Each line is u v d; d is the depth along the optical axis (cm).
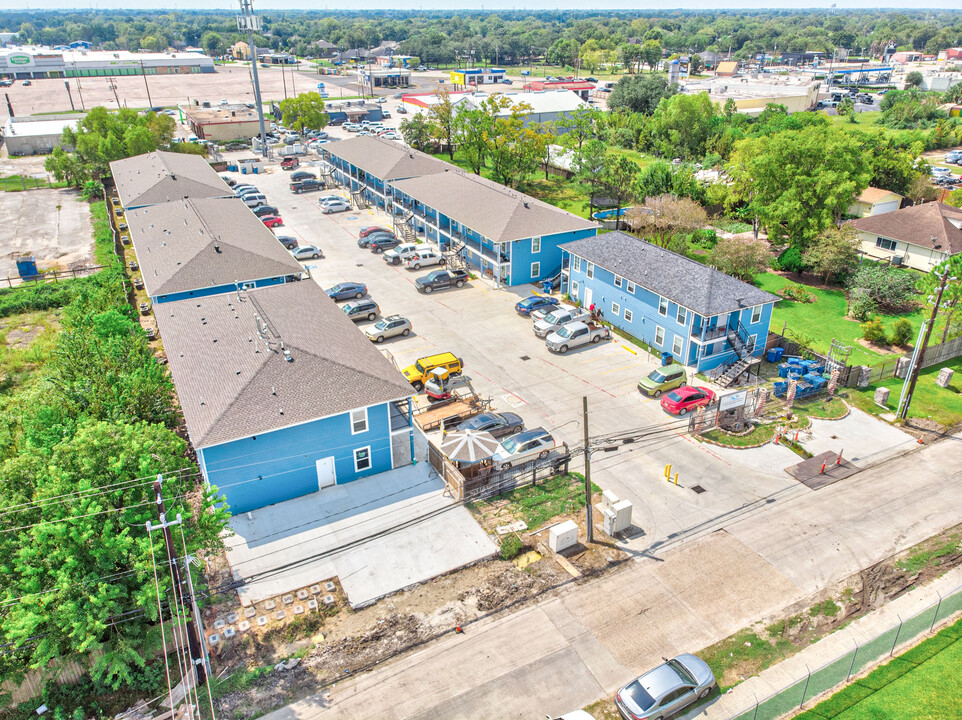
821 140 5784
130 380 3158
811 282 5741
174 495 2303
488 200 5891
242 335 3481
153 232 5422
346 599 2567
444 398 3841
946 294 4309
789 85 16575
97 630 1958
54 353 3619
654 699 2080
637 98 13300
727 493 3172
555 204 8069
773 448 3516
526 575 2694
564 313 4716
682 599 2584
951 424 3738
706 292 4144
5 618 2011
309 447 3022
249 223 5675
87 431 2269
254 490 2983
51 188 8844
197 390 3059
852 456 3456
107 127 9462
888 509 3077
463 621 2483
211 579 2628
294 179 8800
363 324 4869
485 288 5550
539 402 3881
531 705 2169
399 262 6056
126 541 2017
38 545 2009
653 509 3062
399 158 7469
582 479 3266
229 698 2188
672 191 7438
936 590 2644
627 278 4559
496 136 8394
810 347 4512
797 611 2542
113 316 3803
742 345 4272
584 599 2584
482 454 3044
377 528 2905
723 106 12750
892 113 13800
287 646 2370
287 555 2745
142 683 2222
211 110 13338
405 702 2172
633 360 4391
